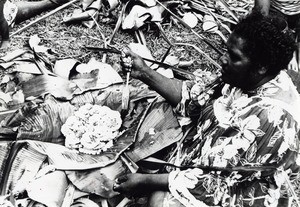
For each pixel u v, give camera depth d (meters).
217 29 3.52
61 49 3.27
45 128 2.65
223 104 2.29
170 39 3.50
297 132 2.22
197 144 2.45
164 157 2.71
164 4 3.53
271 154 2.19
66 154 2.58
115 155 2.61
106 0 3.54
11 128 2.65
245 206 2.29
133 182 2.43
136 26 3.40
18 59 3.04
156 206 2.35
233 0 3.74
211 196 2.26
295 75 2.76
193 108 2.64
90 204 2.54
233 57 2.18
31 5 3.21
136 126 2.72
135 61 2.64
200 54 3.43
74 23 3.47
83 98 2.79
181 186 2.27
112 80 2.89
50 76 2.88
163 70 3.08
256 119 2.18
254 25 2.13
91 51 3.26
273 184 2.28
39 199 2.45
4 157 2.55
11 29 3.31
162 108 2.73
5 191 2.50
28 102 2.75
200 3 3.66
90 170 2.55
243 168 2.18
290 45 2.14
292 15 3.36
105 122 2.69
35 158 2.56
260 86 2.23
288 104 2.21
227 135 2.22
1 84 2.92
